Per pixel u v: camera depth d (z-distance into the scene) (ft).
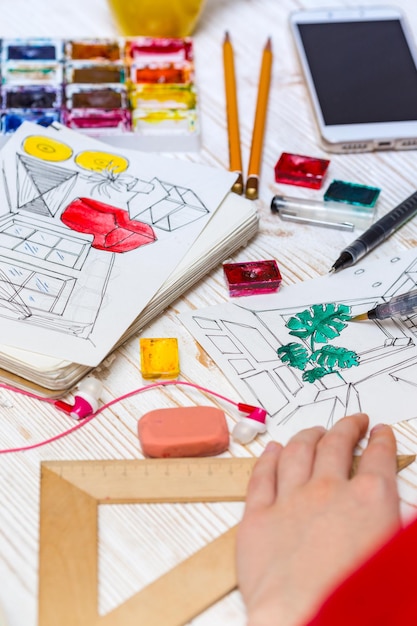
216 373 2.48
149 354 2.47
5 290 2.48
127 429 2.34
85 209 2.76
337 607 1.51
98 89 3.28
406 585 1.50
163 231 2.72
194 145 3.21
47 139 3.00
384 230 2.86
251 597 1.85
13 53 3.40
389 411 2.37
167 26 3.54
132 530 2.12
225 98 3.43
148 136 3.16
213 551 2.06
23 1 3.79
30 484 2.20
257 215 2.85
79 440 2.31
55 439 2.31
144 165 2.96
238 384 2.43
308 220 2.97
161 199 2.83
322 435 2.23
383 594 1.50
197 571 2.02
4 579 2.02
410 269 2.80
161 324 2.60
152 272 2.58
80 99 3.25
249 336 2.56
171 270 2.60
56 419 2.35
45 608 1.94
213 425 2.28
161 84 3.33
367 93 3.35
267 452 2.20
